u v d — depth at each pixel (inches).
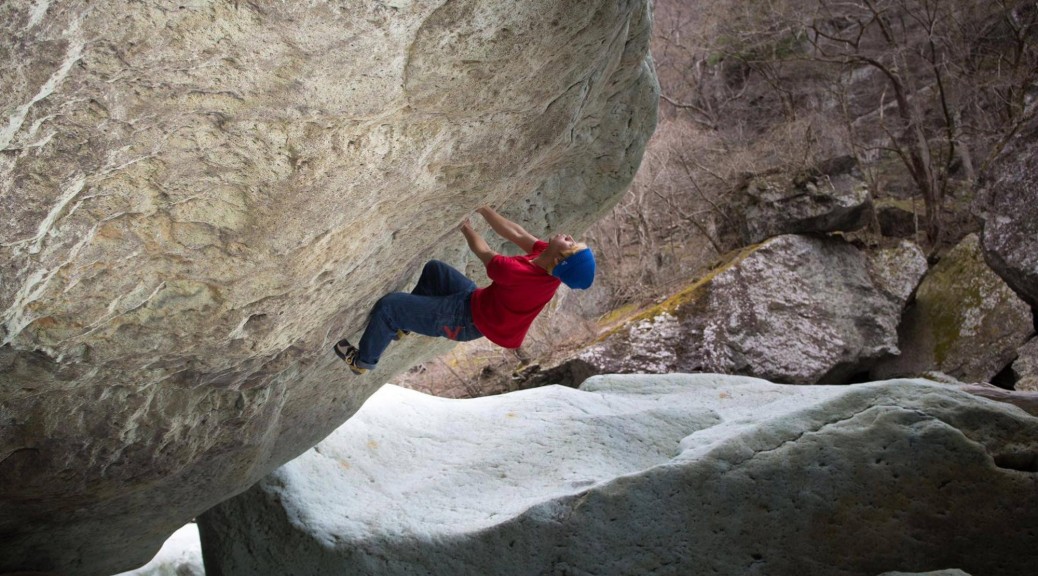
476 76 118.6
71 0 78.5
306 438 217.0
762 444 222.1
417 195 138.3
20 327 111.7
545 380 397.1
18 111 85.2
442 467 269.4
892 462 214.8
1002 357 360.5
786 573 212.8
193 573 291.7
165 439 152.5
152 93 92.4
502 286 161.2
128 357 127.8
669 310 392.5
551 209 203.6
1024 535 207.3
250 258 120.6
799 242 400.8
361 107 108.0
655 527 217.0
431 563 223.1
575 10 120.0
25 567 178.7
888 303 394.0
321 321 155.0
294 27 92.4
